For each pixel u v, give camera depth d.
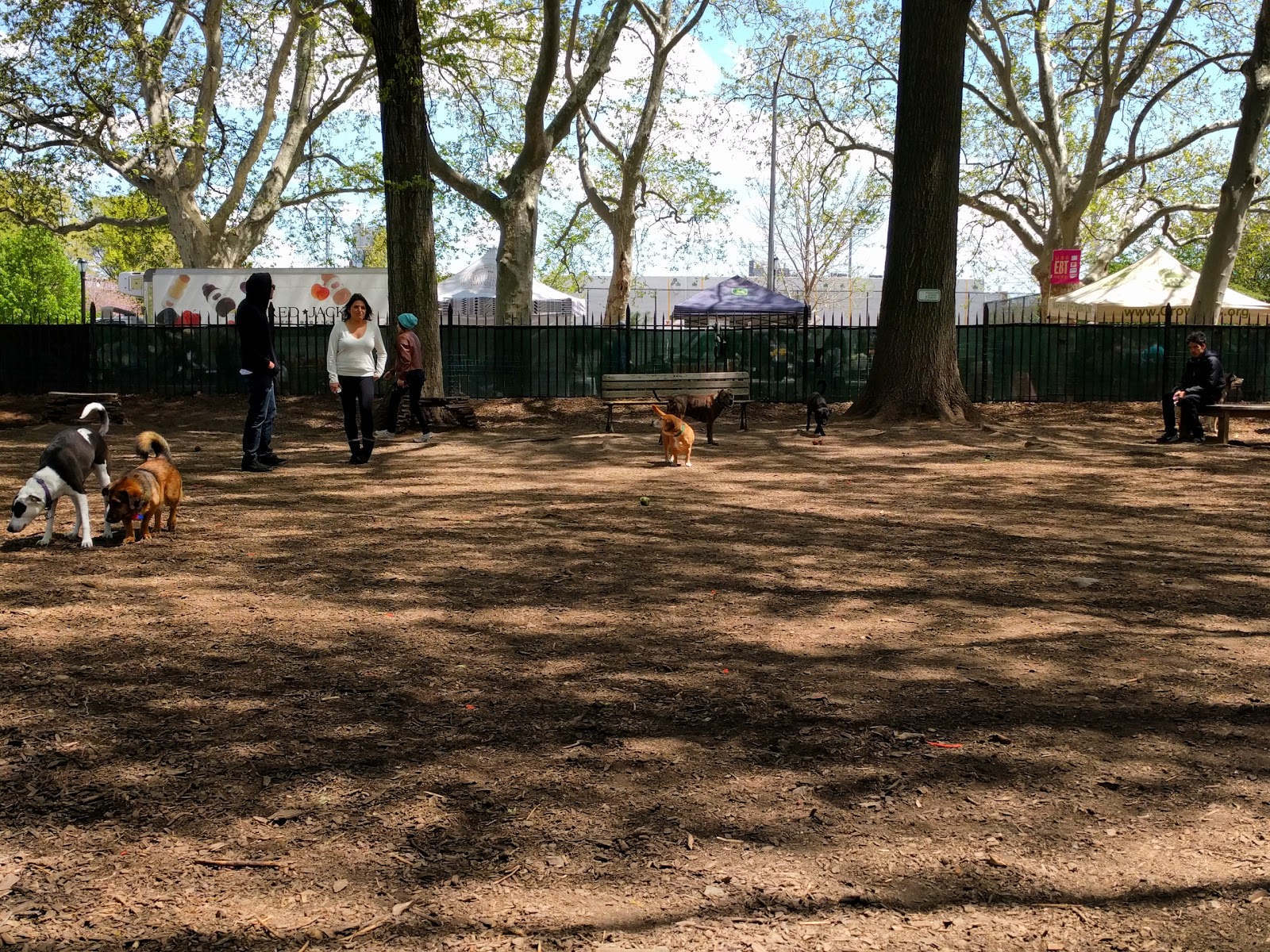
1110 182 34.53
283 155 30.67
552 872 2.70
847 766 3.40
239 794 3.18
